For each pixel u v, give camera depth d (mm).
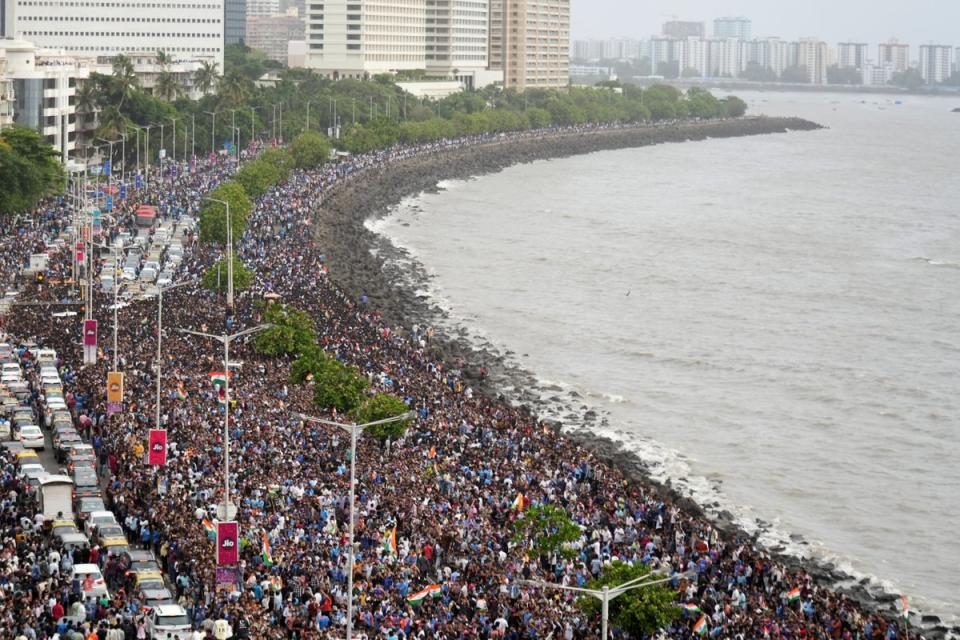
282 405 165750
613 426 194625
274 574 108000
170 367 180000
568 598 112438
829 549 152000
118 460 137125
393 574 111000
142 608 100500
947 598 140125
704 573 125812
